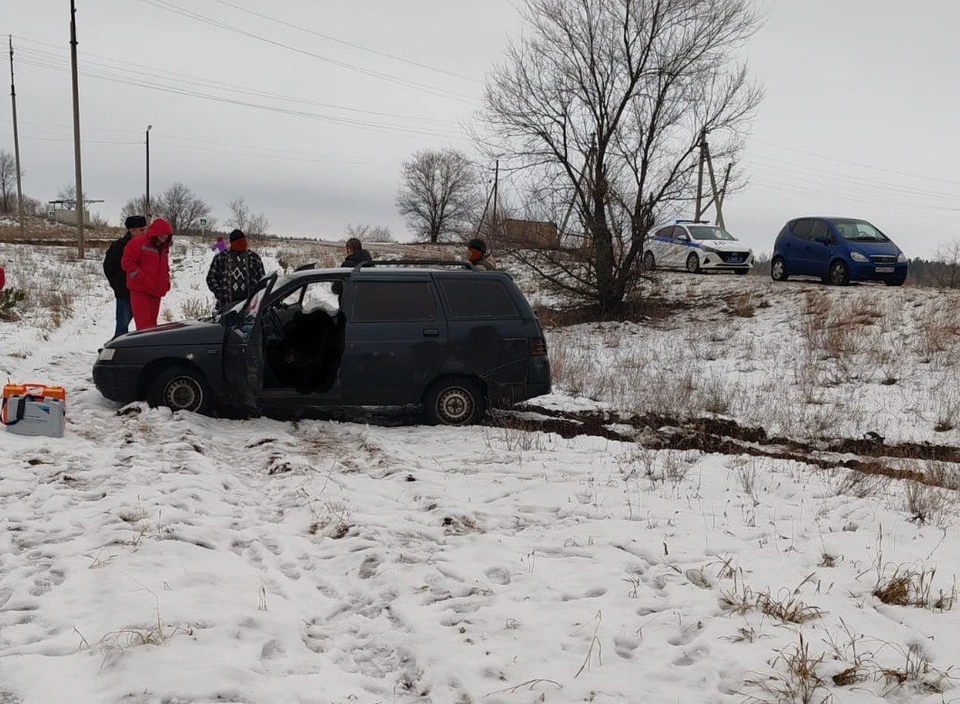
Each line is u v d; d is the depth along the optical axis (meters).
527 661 4.25
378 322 9.94
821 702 3.86
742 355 16.42
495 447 9.15
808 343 16.28
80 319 19.00
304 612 4.88
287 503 6.91
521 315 10.34
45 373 11.94
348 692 3.92
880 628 4.72
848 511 7.08
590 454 9.03
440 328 10.04
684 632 4.68
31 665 3.89
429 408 10.11
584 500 7.30
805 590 5.29
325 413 10.61
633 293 21.86
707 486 7.89
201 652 4.08
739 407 12.30
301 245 49.03
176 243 43.81
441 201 76.12
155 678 3.77
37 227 60.22
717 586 5.35
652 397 12.60
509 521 6.68
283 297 9.71
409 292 10.15
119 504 6.28
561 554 5.98
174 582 4.98
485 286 10.37
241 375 9.47
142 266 11.52
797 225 22.52
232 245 12.14
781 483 8.00
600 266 21.27
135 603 4.59
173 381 9.73
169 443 8.25
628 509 7.06
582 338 19.61
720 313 20.30
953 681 4.11
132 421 8.99
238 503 6.79
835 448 10.27
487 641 4.46
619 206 20.67
